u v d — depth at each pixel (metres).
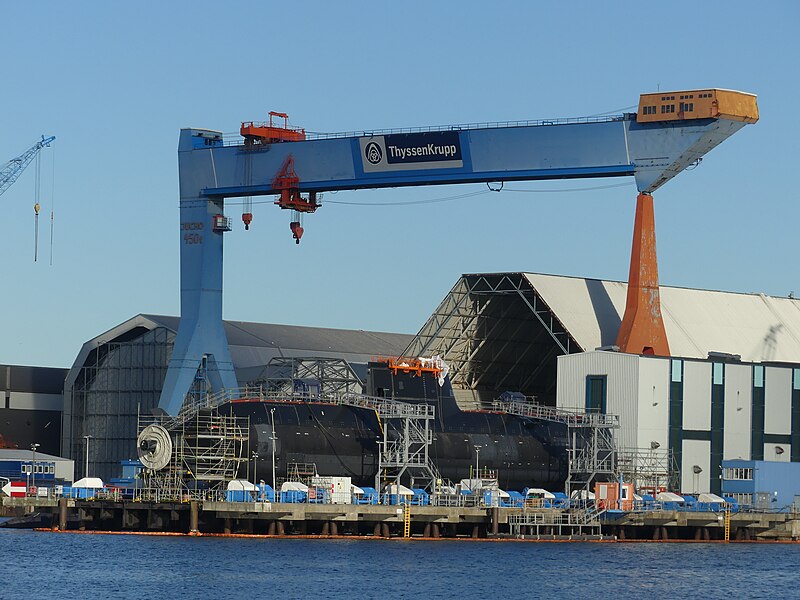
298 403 166.62
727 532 174.50
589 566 144.75
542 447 180.25
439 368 174.25
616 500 169.25
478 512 163.00
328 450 164.50
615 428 181.50
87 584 127.62
